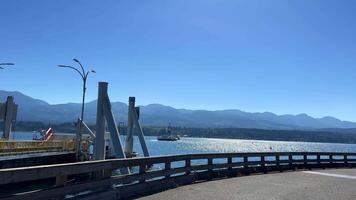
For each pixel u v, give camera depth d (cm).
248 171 2173
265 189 1499
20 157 3322
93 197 1021
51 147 4600
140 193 1300
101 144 3148
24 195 795
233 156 2047
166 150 11744
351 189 1568
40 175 829
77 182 990
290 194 1381
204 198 1242
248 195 1334
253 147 18512
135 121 4759
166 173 1494
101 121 3172
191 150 12744
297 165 2577
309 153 2691
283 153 2473
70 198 938
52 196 870
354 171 2525
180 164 4272
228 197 1280
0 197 750
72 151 4922
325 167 2789
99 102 3172
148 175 1363
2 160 2916
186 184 1608
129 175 1243
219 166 1922
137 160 1296
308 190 1501
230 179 1847
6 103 4762
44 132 8275
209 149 14388
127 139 4803
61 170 900
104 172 1125
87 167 1012
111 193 1122
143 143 4659
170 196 1262
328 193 1434
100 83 3172
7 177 742
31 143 4338
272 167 2369
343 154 2958
